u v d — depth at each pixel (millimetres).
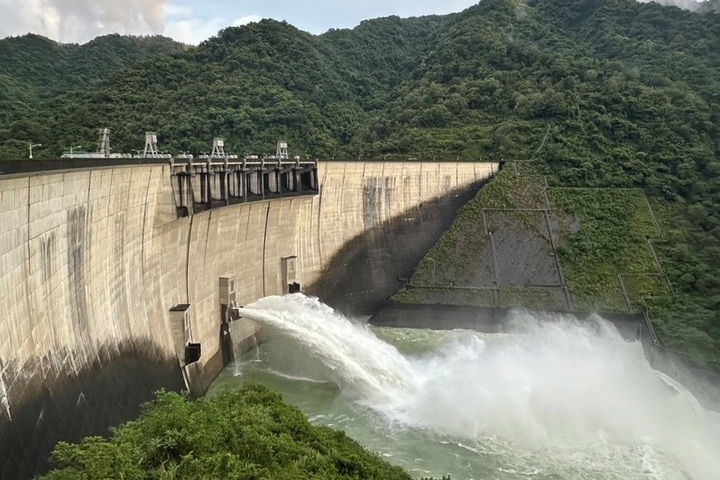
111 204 32969
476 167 85625
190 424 22453
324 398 47250
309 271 67500
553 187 82875
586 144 91188
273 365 53188
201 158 49344
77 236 28297
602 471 37562
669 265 72312
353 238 73812
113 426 28203
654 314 66562
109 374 30156
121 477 18453
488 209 80500
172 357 41250
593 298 70500
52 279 25312
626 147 90375
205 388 45844
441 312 71312
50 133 92812
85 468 18781
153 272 40000
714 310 65312
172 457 20844
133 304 36000
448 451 39500
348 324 56938
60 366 25062
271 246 60844
